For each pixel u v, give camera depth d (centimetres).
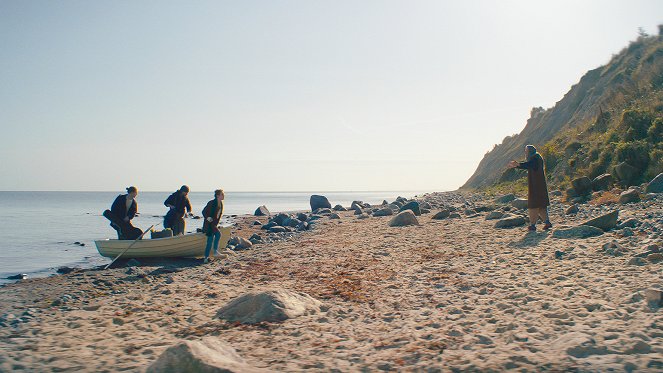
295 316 665
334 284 895
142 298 861
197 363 409
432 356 465
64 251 2095
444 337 528
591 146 2600
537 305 629
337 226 2300
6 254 1988
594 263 855
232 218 3909
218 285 955
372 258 1186
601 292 659
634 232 1081
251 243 1759
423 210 2705
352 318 656
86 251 2097
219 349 470
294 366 459
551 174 2842
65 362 493
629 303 590
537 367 406
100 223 4175
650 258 803
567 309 592
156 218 4609
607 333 478
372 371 437
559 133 4328
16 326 675
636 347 431
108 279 1082
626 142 2117
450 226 1766
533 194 1309
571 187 2214
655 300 564
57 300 858
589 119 3541
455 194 5359
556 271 831
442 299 728
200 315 708
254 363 473
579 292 673
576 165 2564
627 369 388
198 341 473
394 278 925
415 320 625
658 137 2020
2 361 497
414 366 441
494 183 4838
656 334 467
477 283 811
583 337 460
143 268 1236
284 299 691
